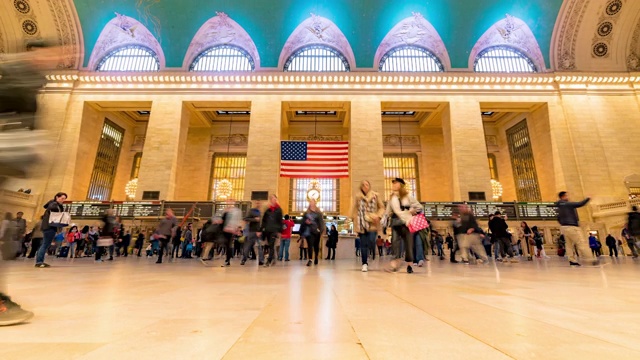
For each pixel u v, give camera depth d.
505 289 3.19
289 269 6.62
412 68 21.44
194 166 24.36
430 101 20.31
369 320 1.74
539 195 20.97
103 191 22.02
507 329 1.52
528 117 22.05
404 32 21.14
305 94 20.39
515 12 20.20
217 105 21.14
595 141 19.33
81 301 2.38
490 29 20.69
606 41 20.98
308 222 8.20
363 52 21.02
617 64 20.92
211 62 21.48
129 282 3.84
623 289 3.18
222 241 7.98
